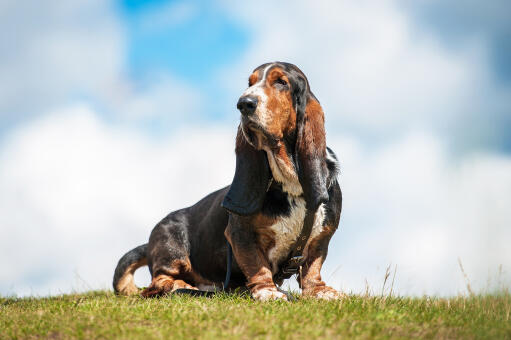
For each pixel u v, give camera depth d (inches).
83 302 237.8
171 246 301.0
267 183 247.0
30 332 185.6
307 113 246.8
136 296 294.2
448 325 188.7
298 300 241.3
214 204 292.4
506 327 187.6
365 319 188.9
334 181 260.7
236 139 253.1
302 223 249.1
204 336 166.7
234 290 280.5
